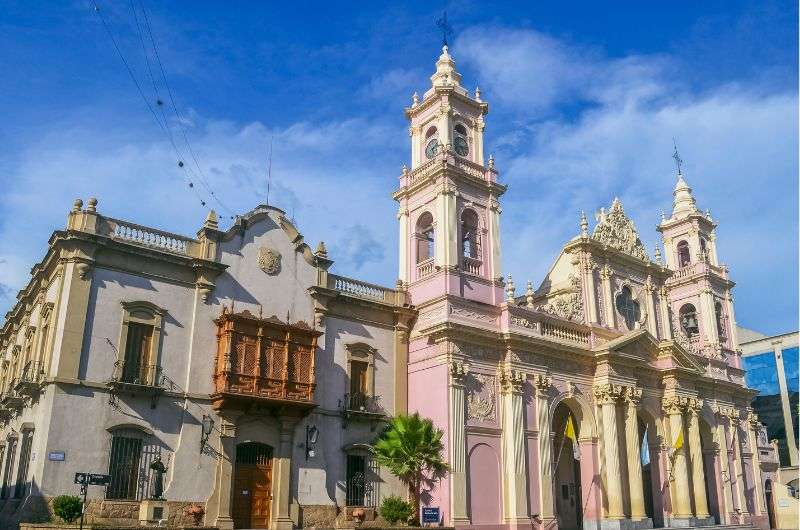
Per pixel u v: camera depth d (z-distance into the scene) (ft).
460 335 122.31
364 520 111.75
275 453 106.83
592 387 142.92
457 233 132.87
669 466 152.76
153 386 96.58
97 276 97.25
